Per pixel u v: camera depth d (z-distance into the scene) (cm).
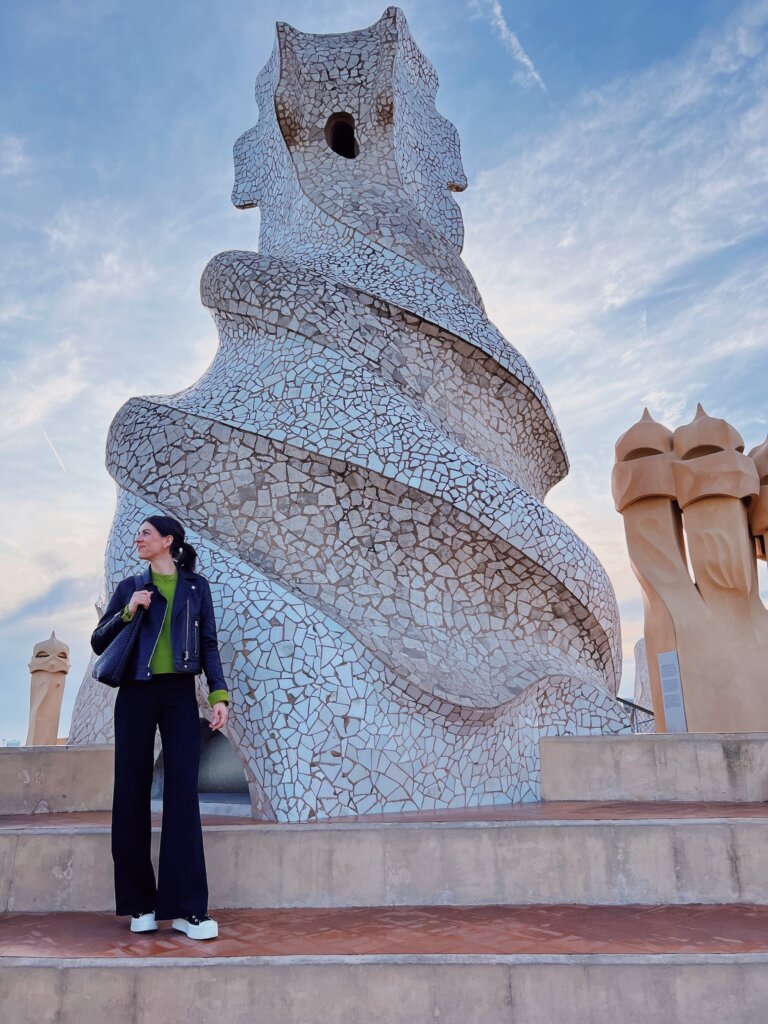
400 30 1024
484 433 824
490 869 448
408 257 852
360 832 450
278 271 784
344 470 683
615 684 796
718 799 629
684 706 907
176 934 385
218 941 370
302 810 523
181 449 691
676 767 639
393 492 684
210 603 445
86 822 541
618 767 646
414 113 1044
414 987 325
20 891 439
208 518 665
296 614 586
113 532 690
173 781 399
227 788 696
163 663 416
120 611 420
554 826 454
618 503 997
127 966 328
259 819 543
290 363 740
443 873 446
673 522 975
